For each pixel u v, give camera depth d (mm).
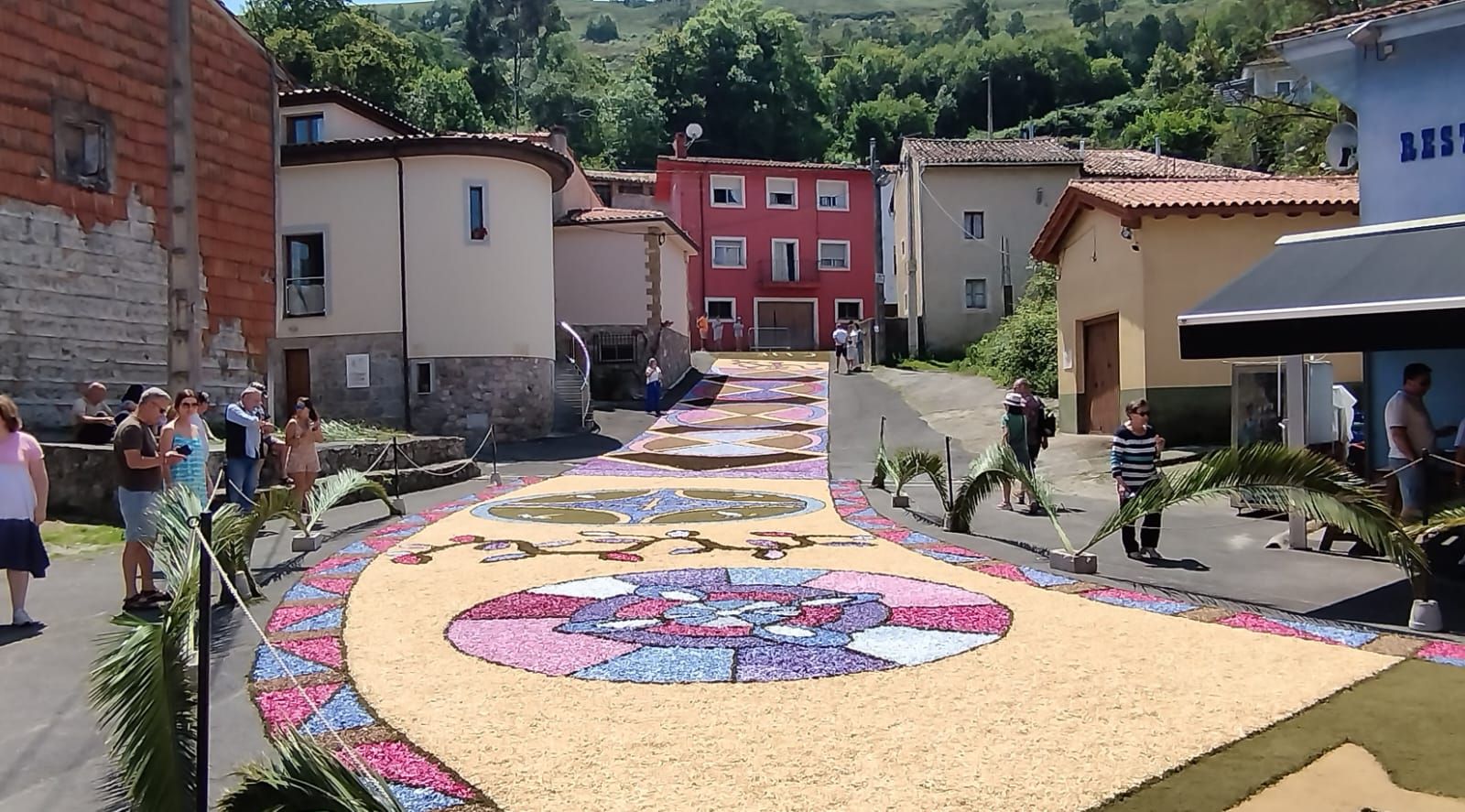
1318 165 31719
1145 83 88125
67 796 5238
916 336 43188
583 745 5844
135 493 8992
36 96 15836
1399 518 10320
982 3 143500
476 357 26047
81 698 6703
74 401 16312
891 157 83250
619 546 12633
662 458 23328
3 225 15359
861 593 9859
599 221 34906
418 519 14922
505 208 26453
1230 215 20078
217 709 6566
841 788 5219
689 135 59625
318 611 9211
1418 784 5254
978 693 6754
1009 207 43156
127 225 17219
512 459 23344
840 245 55906
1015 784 5273
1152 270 20266
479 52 106375
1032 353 30766
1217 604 9320
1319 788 5211
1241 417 15016
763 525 14273
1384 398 12758
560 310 35312
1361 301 9477
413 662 7562
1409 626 8414
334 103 28891
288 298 26625
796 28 87000
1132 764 5520
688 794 5160
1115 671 7227
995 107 88688
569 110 86438
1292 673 7148
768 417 29734
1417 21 11773
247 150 19750
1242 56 34281
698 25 83562
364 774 4469
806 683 6988
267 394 20047
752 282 54719
